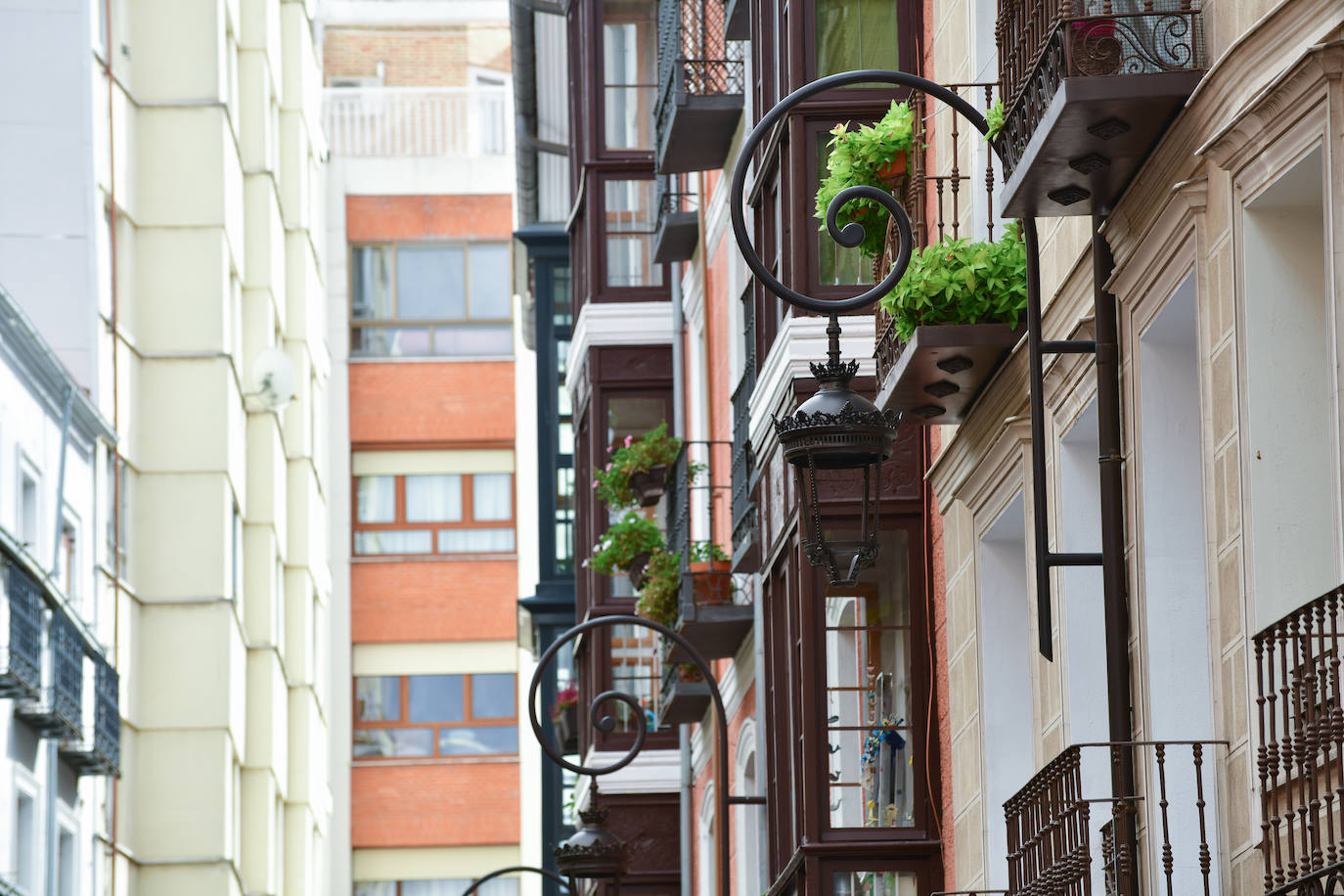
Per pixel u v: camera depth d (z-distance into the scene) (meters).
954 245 12.82
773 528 17.78
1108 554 10.80
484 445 53.09
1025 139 10.45
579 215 28.62
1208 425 9.44
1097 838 11.73
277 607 43.72
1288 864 8.50
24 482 29.58
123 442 37.72
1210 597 9.42
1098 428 11.07
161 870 37.84
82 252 33.91
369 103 53.91
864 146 14.02
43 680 28.55
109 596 35.59
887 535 15.77
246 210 43.25
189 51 39.78
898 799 15.57
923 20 16.06
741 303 21.98
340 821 51.06
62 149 34.16
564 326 40.81
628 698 19.12
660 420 27.16
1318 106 8.27
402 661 52.12
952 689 14.91
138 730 38.25
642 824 27.30
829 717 15.80
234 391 40.44
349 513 52.44
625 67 27.89
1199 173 9.53
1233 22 9.27
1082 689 11.98
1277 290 8.98
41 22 34.31
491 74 56.62
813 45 16.23
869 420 11.70
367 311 53.38
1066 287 11.75
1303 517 8.87
